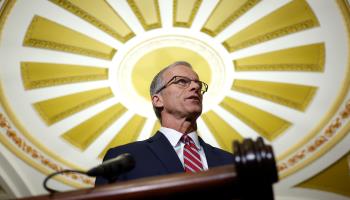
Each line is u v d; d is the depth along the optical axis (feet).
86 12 16.88
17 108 19.60
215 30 18.29
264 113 22.12
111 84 20.59
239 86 21.04
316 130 21.38
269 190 3.31
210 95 21.43
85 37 18.02
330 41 17.58
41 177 21.52
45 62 18.47
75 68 19.34
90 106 21.40
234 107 22.16
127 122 22.70
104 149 23.08
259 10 17.04
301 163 22.50
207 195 3.48
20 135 20.34
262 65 19.76
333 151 21.54
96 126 22.41
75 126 21.86
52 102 20.44
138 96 21.50
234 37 18.56
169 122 7.36
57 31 17.35
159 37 18.72
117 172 4.40
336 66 18.47
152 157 5.74
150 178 3.62
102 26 17.67
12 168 20.62
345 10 15.97
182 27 18.30
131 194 3.50
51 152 21.68
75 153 22.48
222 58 19.63
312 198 23.18
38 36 17.25
